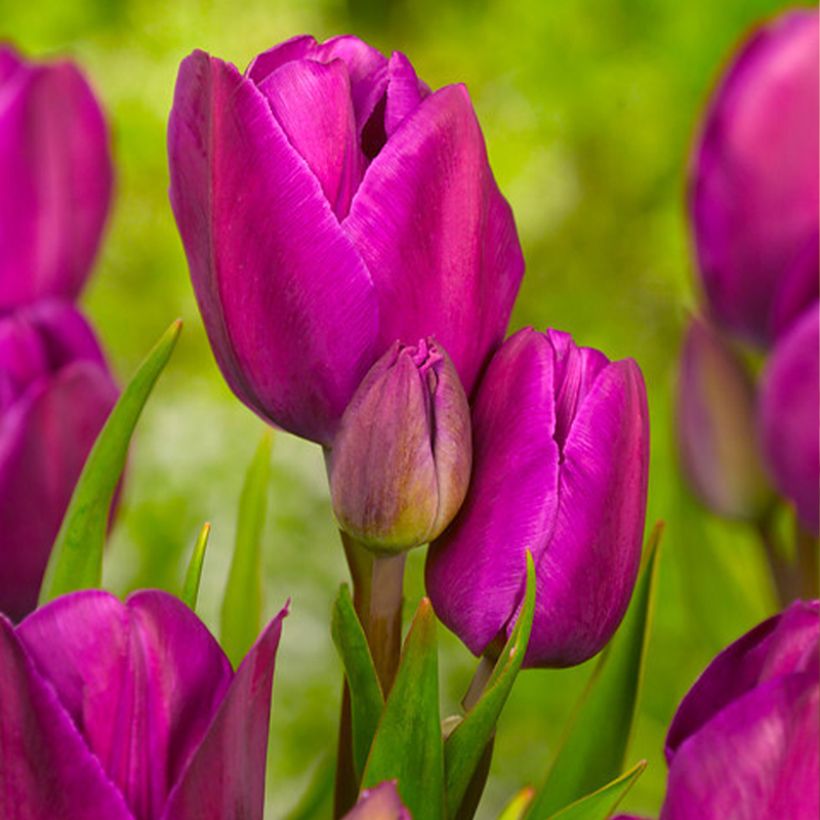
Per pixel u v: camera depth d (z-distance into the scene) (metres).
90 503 0.74
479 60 2.29
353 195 0.69
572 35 2.20
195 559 0.70
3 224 0.83
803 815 0.68
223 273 0.69
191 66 0.69
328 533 1.96
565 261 2.25
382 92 0.70
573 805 0.70
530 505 0.69
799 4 2.00
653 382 2.08
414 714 0.69
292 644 1.87
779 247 0.89
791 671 0.70
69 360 0.81
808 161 0.88
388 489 0.69
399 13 2.34
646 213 2.23
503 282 0.70
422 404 0.69
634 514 0.70
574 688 1.44
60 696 0.67
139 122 2.22
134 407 0.73
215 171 0.69
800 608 0.70
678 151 2.18
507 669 0.69
